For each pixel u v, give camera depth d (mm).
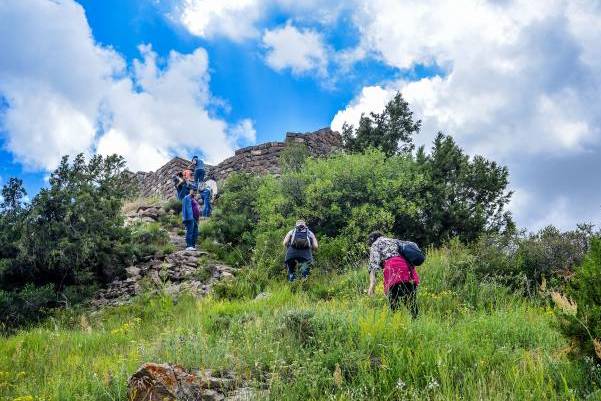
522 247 11023
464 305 8945
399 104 24703
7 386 6410
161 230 17031
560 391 4758
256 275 12531
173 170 28531
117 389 5543
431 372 5320
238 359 5996
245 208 17547
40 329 9922
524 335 6609
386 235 14789
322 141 28484
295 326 6770
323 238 14656
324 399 5117
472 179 16156
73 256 13266
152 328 9195
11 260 12758
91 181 15078
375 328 6266
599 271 5129
